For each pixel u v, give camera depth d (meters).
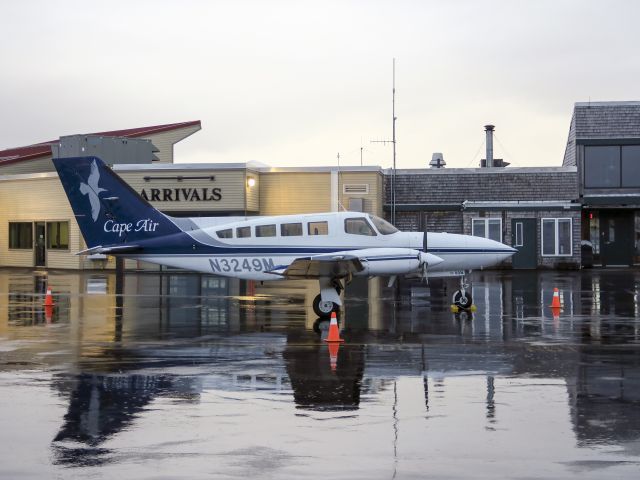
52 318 18.22
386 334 15.41
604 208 36.84
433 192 37.53
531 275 32.50
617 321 17.36
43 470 6.95
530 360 12.25
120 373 11.30
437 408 9.07
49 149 48.16
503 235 36.25
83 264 36.25
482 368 11.56
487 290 25.48
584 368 11.53
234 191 33.69
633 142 36.62
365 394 9.82
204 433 8.08
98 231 20.25
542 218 36.03
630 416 8.69
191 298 23.23
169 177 34.09
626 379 10.70
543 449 7.48
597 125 36.91
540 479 6.67
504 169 37.12
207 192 33.84
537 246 36.06
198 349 13.55
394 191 37.72
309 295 24.25
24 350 13.48
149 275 33.00
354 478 6.72
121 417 8.74
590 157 37.00
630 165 36.81
